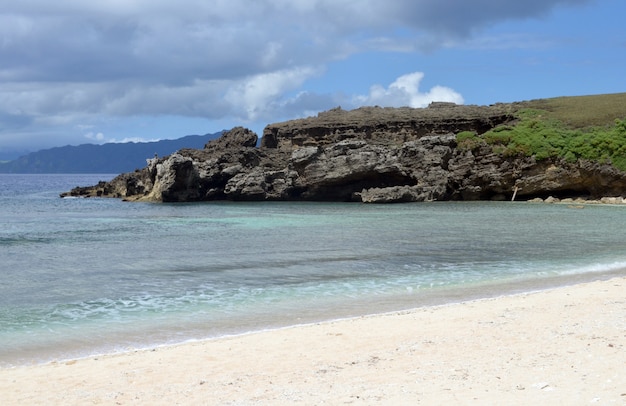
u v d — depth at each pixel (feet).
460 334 55.62
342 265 110.22
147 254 128.06
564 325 56.65
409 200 303.07
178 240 153.07
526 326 57.16
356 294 84.23
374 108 396.16
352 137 351.05
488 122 344.28
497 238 150.00
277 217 222.69
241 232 170.60
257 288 89.66
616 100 356.18
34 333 64.75
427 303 77.20
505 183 301.84
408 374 43.88
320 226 185.88
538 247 132.16
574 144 294.05
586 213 225.56
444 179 309.63
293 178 330.13
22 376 46.96
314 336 57.57
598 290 77.41
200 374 46.39
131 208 285.64
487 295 81.76
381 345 53.26
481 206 268.82
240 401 39.37
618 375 40.73
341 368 46.50
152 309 76.38
